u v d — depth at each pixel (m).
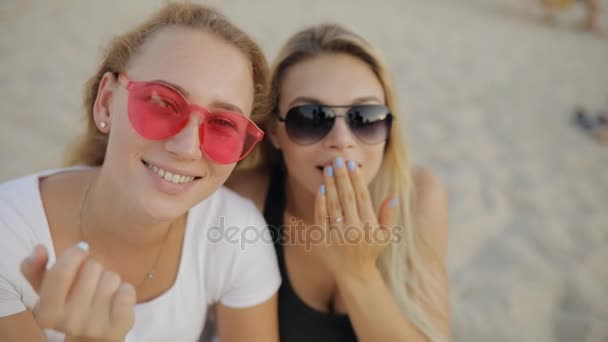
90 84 0.82
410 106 2.44
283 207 0.93
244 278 0.80
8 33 2.35
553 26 4.76
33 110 1.69
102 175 0.74
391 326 0.84
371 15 4.07
